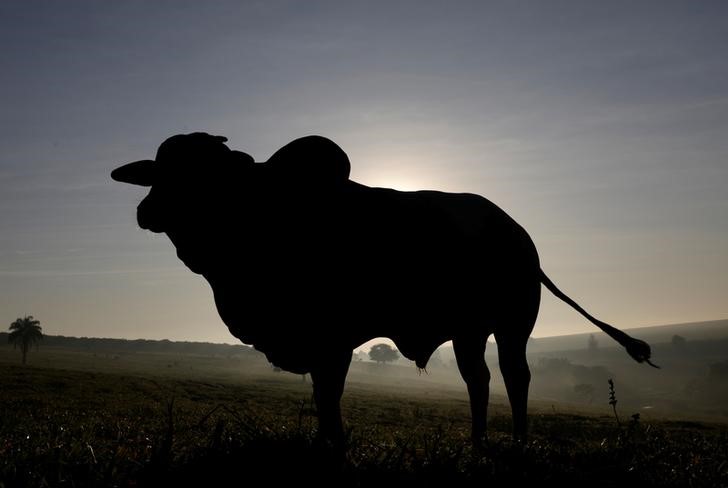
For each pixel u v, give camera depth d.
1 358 150.12
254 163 5.48
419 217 5.83
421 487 3.97
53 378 49.69
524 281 6.41
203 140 5.35
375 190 5.81
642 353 5.94
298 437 4.50
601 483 4.61
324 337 5.09
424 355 6.06
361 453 4.69
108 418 10.45
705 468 5.19
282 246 5.16
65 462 4.02
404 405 50.34
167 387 53.28
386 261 5.45
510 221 6.56
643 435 7.69
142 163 5.43
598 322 6.25
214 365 181.25
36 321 143.12
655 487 4.64
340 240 5.29
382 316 5.52
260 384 82.31
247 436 4.63
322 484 3.84
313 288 5.13
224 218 5.26
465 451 5.18
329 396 5.02
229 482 3.79
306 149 5.38
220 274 5.38
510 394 6.34
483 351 6.38
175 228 5.39
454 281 5.92
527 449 4.97
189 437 5.79
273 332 5.24
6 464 3.86
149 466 3.87
